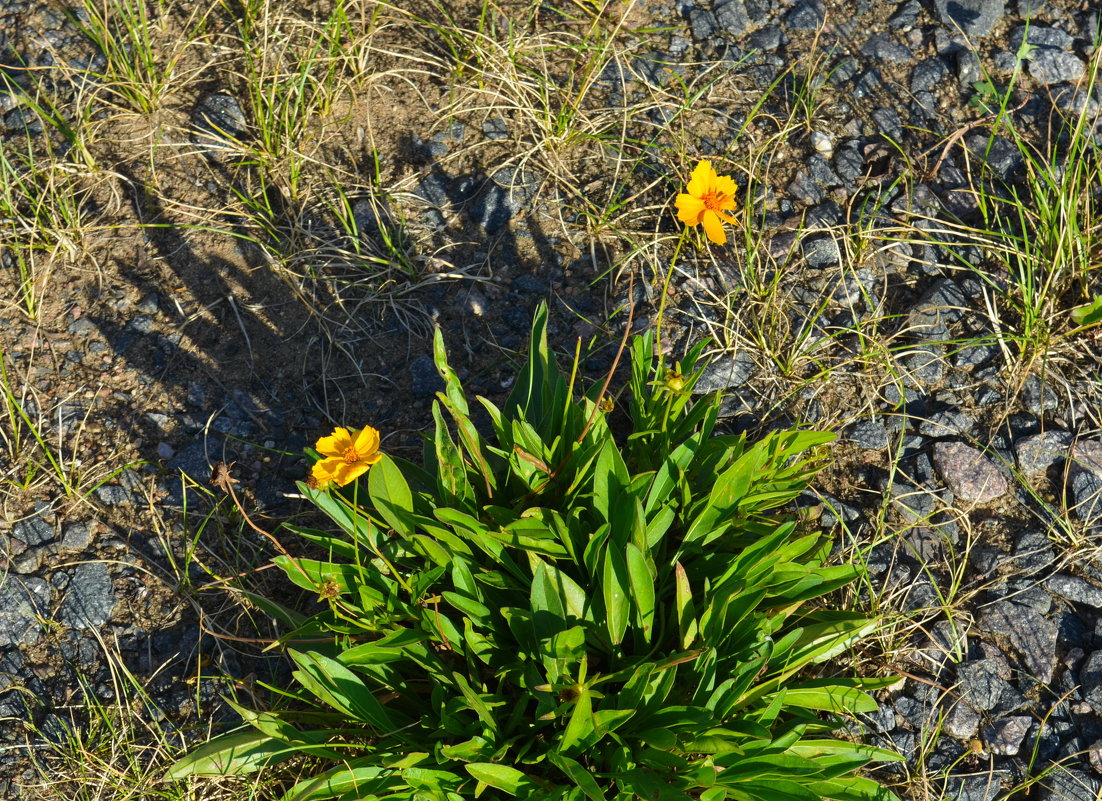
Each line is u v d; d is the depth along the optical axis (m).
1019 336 2.73
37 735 2.19
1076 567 2.40
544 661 1.84
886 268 2.87
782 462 2.33
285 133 3.02
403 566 2.15
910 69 3.25
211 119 3.10
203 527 2.44
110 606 2.35
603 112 3.13
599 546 1.96
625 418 2.61
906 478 2.53
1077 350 2.72
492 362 2.72
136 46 3.08
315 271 2.84
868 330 2.74
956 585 2.37
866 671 2.27
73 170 2.98
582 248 2.90
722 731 1.81
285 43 3.21
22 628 2.32
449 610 2.14
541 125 3.08
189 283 2.82
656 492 2.09
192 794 2.11
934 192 2.99
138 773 2.13
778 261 2.86
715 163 3.03
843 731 2.20
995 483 2.52
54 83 3.17
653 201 2.99
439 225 2.94
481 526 2.02
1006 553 2.42
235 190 2.97
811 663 2.23
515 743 1.92
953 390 2.66
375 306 2.81
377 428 2.62
